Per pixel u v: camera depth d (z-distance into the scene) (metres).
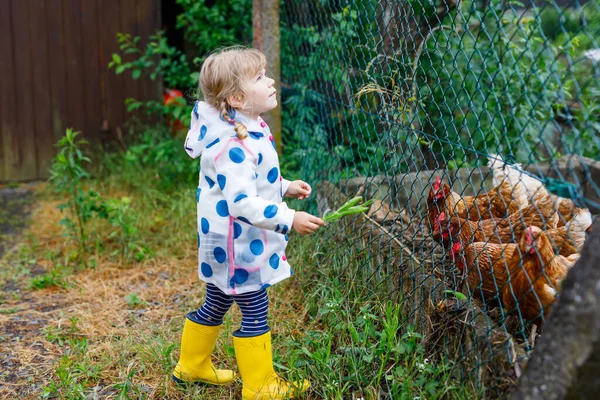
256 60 2.46
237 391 2.80
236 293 2.49
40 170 6.44
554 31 2.12
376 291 3.17
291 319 3.33
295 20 4.93
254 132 2.48
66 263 4.37
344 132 4.60
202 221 2.52
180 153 5.75
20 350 3.23
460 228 2.79
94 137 6.46
